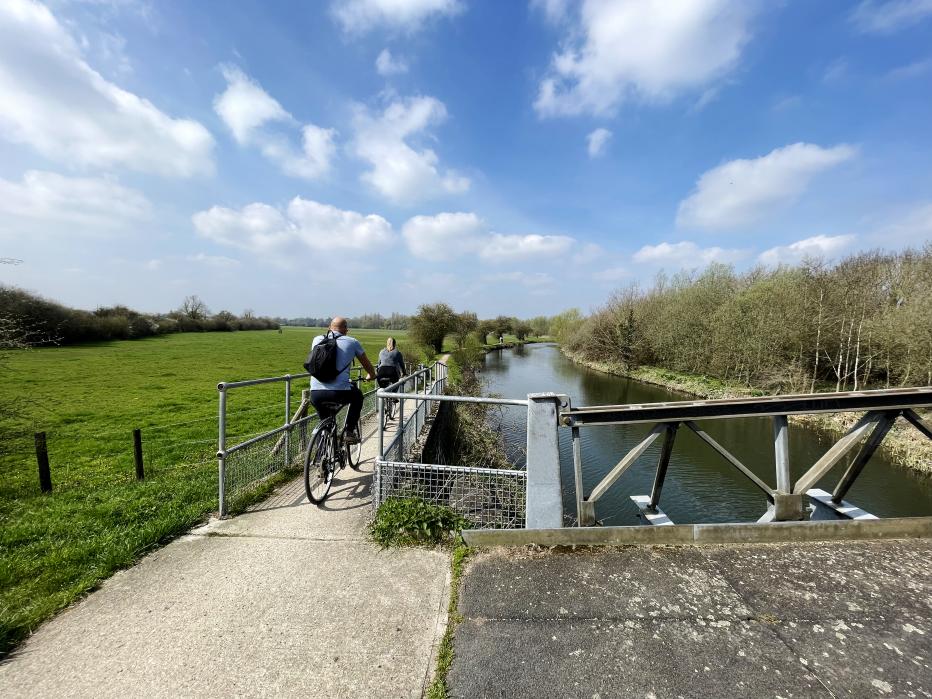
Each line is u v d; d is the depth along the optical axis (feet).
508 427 52.11
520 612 7.47
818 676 5.88
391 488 12.09
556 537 9.64
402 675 6.31
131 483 18.61
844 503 10.45
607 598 7.73
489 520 11.14
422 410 26.81
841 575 8.14
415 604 8.01
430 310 115.55
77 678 6.40
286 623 7.55
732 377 77.30
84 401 46.80
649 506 11.13
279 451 16.21
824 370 65.57
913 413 9.04
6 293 50.62
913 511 29.07
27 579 9.20
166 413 41.34
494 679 6.03
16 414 19.22
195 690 6.14
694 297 90.27
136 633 7.37
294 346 133.59
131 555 9.83
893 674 5.88
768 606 7.35
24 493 18.13
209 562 9.73
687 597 7.67
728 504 32.04
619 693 5.72
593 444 44.42
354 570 9.27
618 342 109.19
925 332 46.32
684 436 46.96
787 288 68.08
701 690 5.72
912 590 7.67
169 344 129.49
